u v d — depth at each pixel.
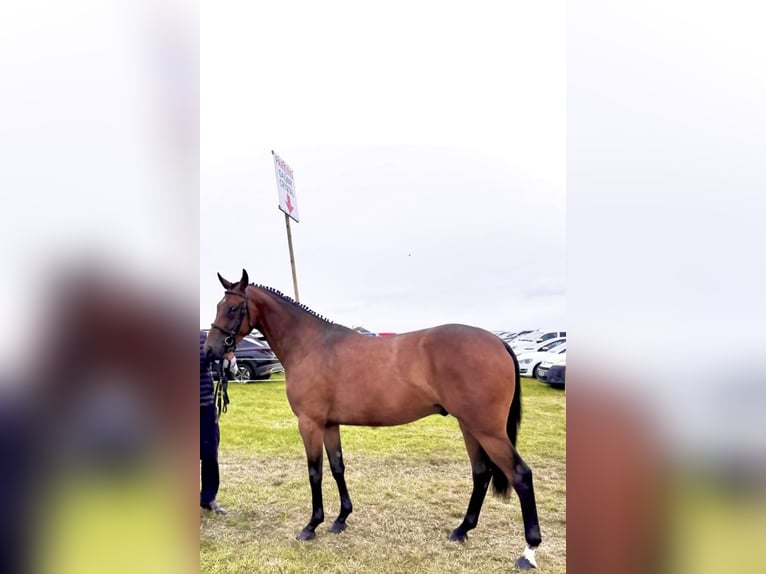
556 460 4.09
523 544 2.79
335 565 2.55
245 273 3.12
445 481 3.84
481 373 2.58
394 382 2.78
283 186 4.76
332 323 3.13
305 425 2.95
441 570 2.50
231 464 4.20
